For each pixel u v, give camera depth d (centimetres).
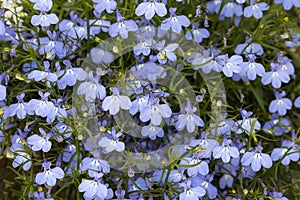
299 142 50
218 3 55
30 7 51
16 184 54
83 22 53
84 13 52
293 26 57
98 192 47
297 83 60
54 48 51
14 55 51
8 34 52
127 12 52
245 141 51
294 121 60
